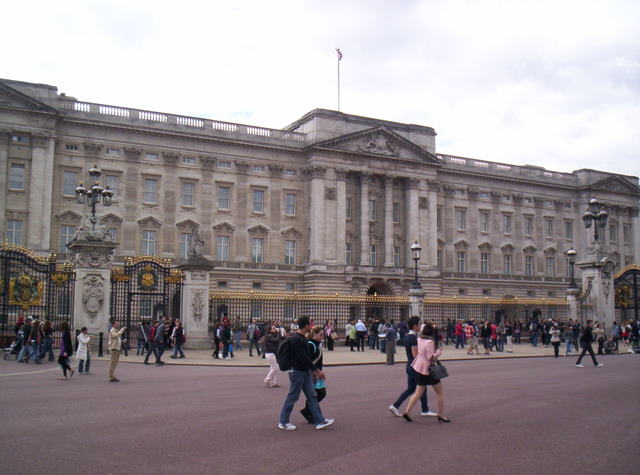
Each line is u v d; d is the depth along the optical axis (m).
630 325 50.72
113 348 24.09
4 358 33.03
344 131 85.00
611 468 11.45
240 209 79.69
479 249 97.00
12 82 68.19
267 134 82.62
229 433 14.12
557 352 41.47
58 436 13.62
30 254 38.78
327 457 12.01
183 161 77.12
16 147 67.44
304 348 14.82
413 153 89.44
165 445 12.84
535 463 11.72
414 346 16.36
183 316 40.47
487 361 37.69
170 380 24.84
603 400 19.88
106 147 72.88
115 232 72.50
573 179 108.06
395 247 88.81
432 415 16.64
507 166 102.06
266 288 80.06
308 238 82.81
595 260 47.69
